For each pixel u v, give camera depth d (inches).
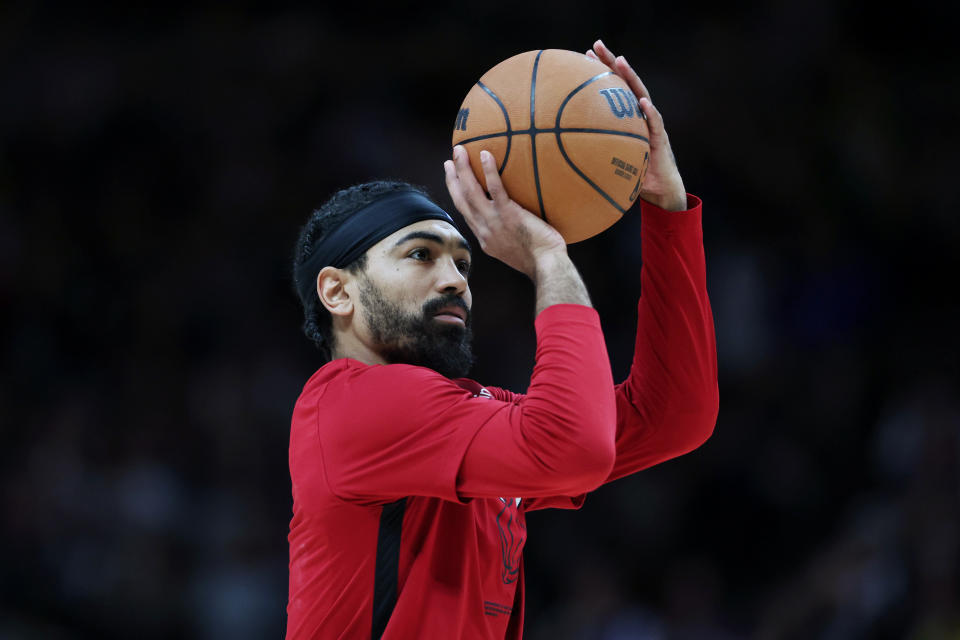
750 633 1180.5
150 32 1499.8
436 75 1508.4
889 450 1159.0
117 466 1157.7
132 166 1444.4
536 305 324.8
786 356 1434.5
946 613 951.0
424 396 316.2
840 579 1030.4
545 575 1201.4
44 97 1440.7
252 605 1056.2
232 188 1424.7
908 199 1547.7
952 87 1625.2
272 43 1488.7
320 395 337.4
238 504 1165.1
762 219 1494.8
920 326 1492.4
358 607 326.0
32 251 1376.7
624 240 1424.7
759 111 1525.6
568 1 1537.9
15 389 1258.6
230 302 1359.5
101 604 1044.5
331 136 1450.5
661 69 1524.4
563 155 328.8
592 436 298.2
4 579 1053.8
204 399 1255.5
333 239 349.7
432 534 327.9
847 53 1600.6
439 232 341.1
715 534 1278.3
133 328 1343.5
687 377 370.3
